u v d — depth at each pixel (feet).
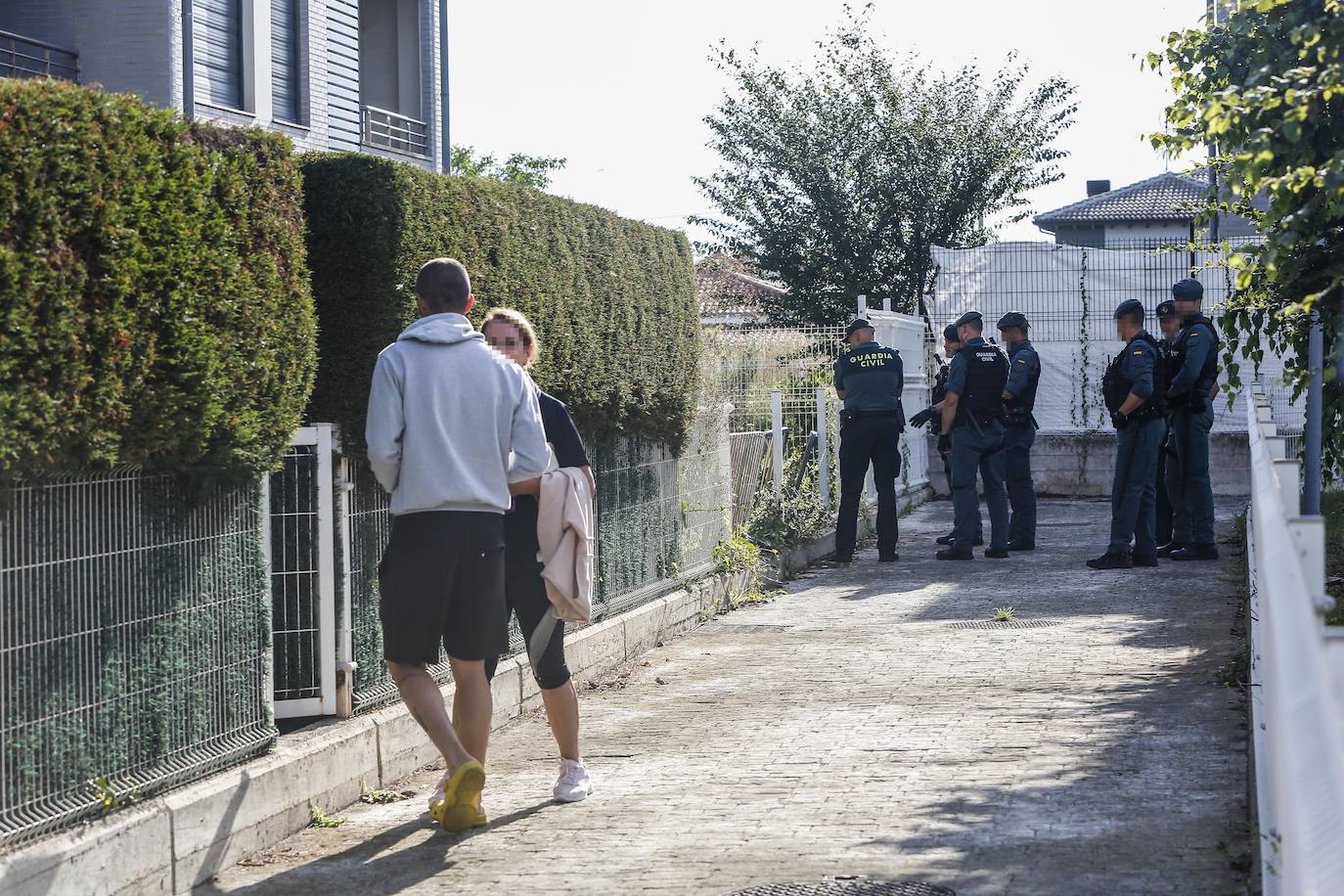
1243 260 20.53
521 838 17.22
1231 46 21.08
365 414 21.03
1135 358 38.83
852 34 102.27
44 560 14.65
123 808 15.56
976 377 43.52
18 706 14.23
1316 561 8.37
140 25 49.47
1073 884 14.17
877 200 100.48
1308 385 26.76
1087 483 63.77
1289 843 6.95
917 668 27.07
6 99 13.58
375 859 16.80
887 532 44.80
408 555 17.35
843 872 14.99
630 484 31.22
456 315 17.93
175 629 16.74
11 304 13.43
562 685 19.03
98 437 14.70
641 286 30.96
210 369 16.37
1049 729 21.31
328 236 21.22
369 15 68.03
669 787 19.29
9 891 13.35
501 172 200.23
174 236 15.88
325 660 20.59
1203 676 24.53
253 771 17.38
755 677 27.37
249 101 54.19
